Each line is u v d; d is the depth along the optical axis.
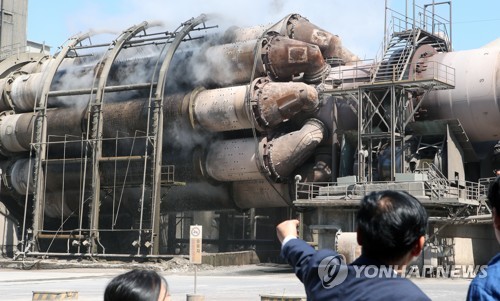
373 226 3.17
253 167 42.78
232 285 27.52
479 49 40.34
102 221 53.03
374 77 38.38
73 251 53.28
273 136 43.22
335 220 35.03
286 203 45.16
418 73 39.22
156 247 42.19
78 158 48.25
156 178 42.44
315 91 42.50
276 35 44.25
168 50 44.34
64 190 50.06
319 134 42.84
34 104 50.81
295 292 23.97
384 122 37.44
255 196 45.50
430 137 39.84
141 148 46.59
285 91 41.56
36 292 17.27
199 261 19.03
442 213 34.03
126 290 3.49
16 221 54.12
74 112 48.69
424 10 41.97
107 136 47.41
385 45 40.25
